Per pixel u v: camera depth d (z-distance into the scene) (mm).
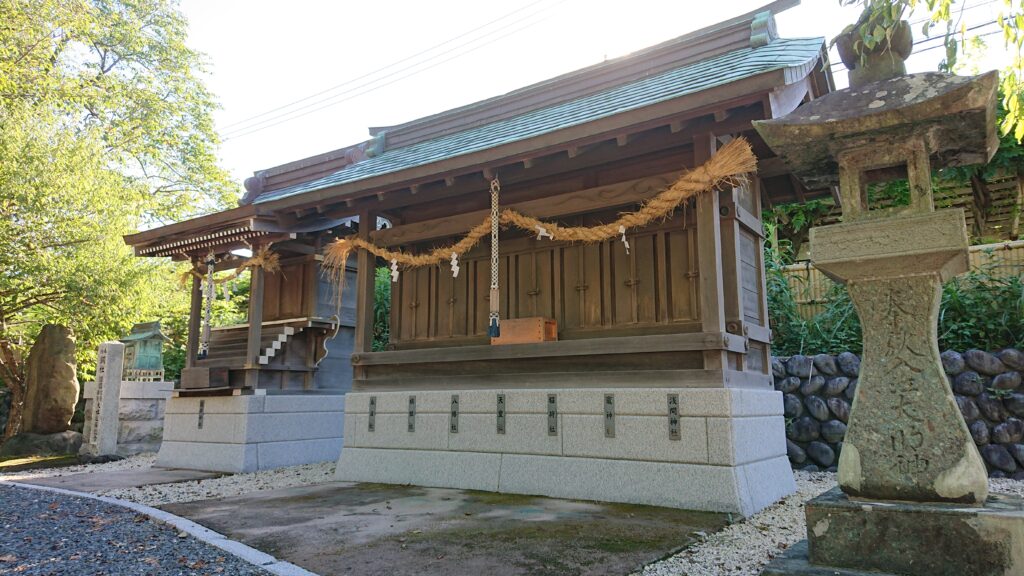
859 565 3182
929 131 3527
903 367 3432
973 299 8398
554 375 6973
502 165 7215
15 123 12570
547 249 7910
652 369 6477
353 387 8539
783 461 6965
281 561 4215
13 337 15180
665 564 4039
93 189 13164
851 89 3818
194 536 4973
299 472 9203
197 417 10430
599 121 6297
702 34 7805
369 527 5207
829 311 9438
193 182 22938
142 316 14289
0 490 7734
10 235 12234
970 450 3182
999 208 12820
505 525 5188
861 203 3725
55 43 15508
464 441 7395
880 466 3346
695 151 6422
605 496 6305
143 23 21375
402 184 7902
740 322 6527
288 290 11094
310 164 11305
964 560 2949
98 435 11805
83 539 4902
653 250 7191
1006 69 4676
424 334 8836
